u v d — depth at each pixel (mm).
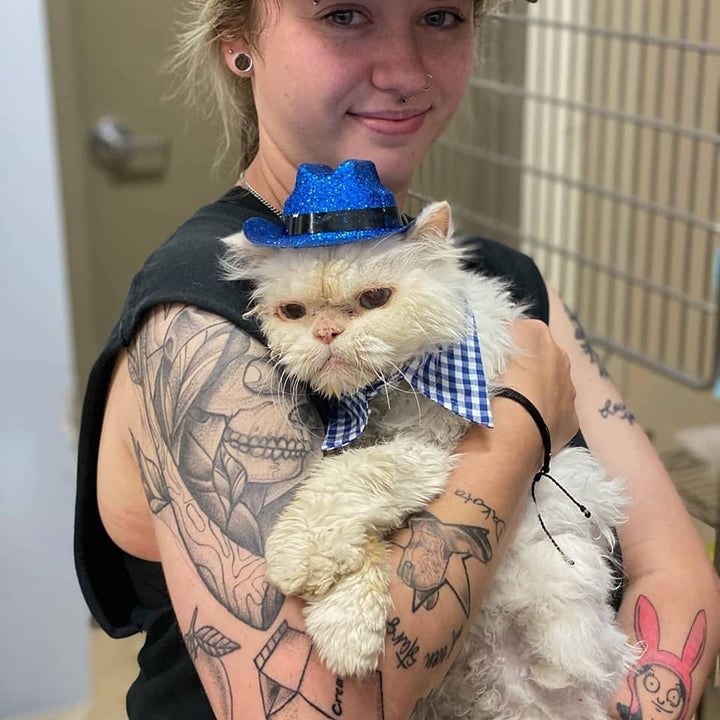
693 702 841
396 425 692
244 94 897
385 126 780
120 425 725
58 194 1630
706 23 1580
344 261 639
